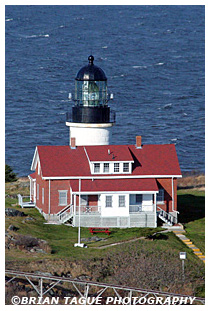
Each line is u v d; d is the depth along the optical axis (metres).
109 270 154.75
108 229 181.88
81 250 164.38
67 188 189.12
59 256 157.75
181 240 177.38
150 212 186.00
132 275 152.75
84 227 184.38
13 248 160.12
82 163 192.38
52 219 188.38
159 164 194.12
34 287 135.75
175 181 192.50
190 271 159.75
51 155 193.88
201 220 198.88
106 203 184.38
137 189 185.25
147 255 163.62
